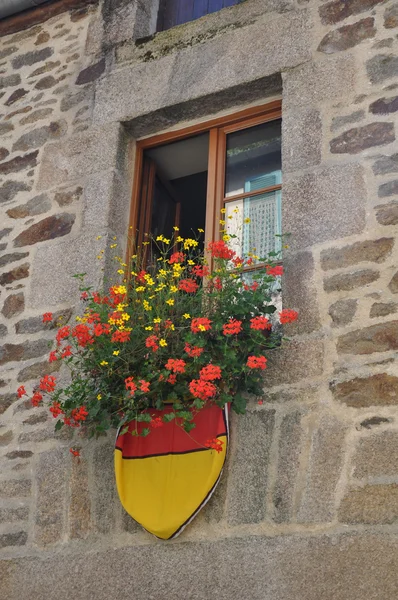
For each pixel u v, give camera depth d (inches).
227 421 132.0
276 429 130.6
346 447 124.1
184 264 168.9
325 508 121.3
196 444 134.3
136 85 180.7
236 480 129.7
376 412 124.7
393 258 134.7
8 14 207.8
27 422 154.3
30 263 172.1
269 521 124.5
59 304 163.6
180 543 129.0
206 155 183.2
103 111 181.9
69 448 146.8
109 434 144.5
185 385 133.4
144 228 175.9
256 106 170.4
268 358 136.0
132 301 147.0
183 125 177.8
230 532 126.6
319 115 153.3
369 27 157.6
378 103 149.3
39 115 191.3
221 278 141.9
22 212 180.1
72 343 156.8
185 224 195.8
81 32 198.2
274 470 127.8
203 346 131.4
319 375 131.3
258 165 168.7
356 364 129.5
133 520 135.1
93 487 141.3
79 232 169.5
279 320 142.1
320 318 135.8
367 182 142.9
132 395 128.2
